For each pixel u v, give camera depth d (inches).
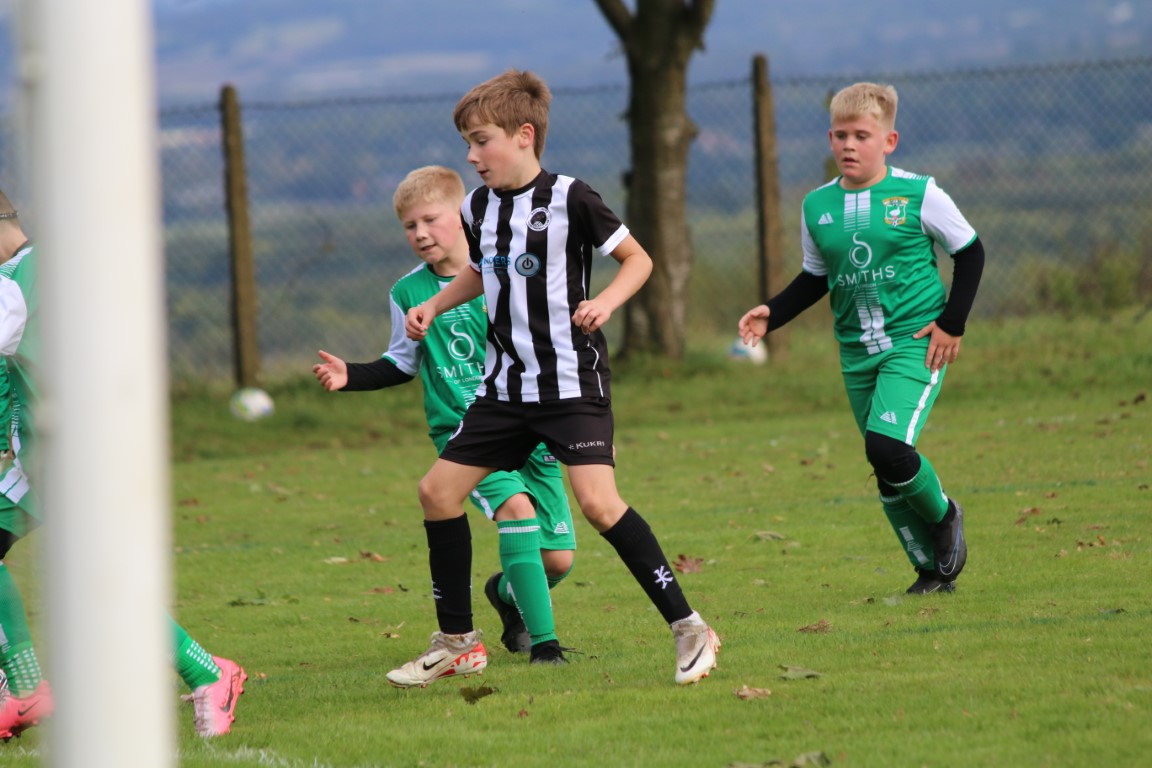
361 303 1863.9
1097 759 440.5
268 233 1863.9
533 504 710.5
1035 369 1707.7
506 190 594.2
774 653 626.2
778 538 948.6
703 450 1396.4
